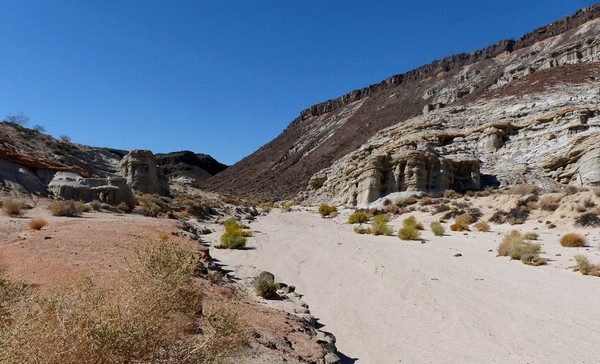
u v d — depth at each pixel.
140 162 42.81
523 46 131.00
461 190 43.53
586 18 116.06
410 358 7.36
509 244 17.72
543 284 12.26
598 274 12.91
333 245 21.02
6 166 27.28
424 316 9.76
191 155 193.62
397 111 124.06
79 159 48.34
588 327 8.61
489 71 123.00
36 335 2.66
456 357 7.37
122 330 2.87
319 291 12.12
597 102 49.88
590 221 21.55
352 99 178.38
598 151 35.44
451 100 109.06
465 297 11.14
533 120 50.72
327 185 69.00
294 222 36.69
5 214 18.56
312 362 6.04
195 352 3.26
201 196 56.16
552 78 65.38
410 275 13.80
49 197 27.00
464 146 52.81
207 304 5.89
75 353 2.70
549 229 22.94
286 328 7.32
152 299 3.51
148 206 31.53
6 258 8.77
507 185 41.66
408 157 43.44
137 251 4.38
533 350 7.55
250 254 17.64
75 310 2.86
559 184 38.81
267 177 124.50
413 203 39.25
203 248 14.40
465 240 22.52
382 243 21.88
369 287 12.57
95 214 23.94
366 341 8.19
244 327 4.68
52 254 9.31
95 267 8.14
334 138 127.94
